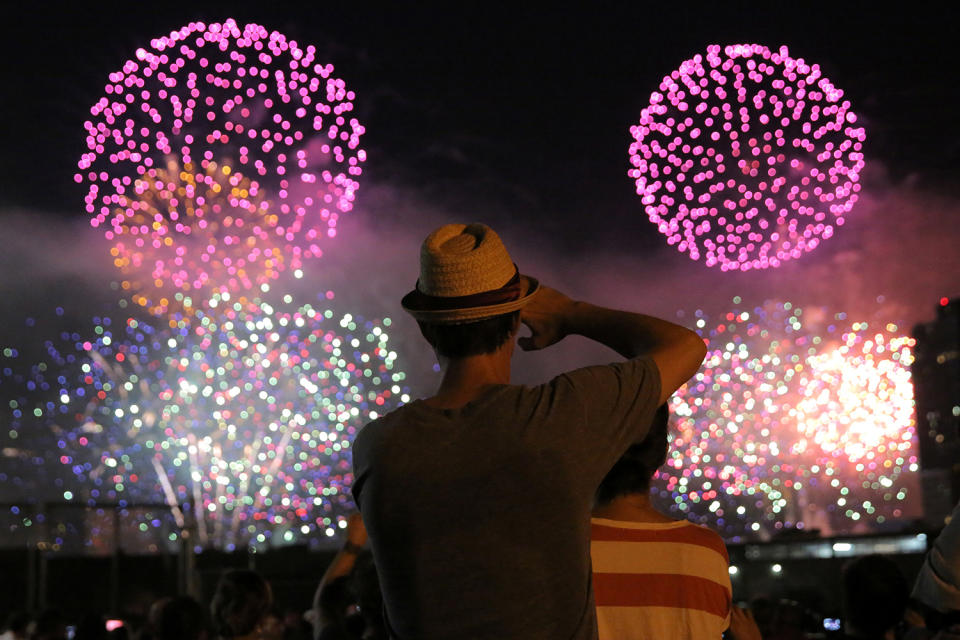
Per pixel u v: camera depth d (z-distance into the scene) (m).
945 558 2.94
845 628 3.84
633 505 2.96
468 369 2.11
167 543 15.09
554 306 2.25
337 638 4.26
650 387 2.03
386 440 2.00
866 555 3.82
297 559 14.56
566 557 1.90
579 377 2.01
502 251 2.13
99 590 14.48
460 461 1.93
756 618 6.88
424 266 2.11
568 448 1.93
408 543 1.92
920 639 3.83
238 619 4.84
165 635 5.39
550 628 1.88
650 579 2.84
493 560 1.88
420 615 1.90
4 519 14.15
